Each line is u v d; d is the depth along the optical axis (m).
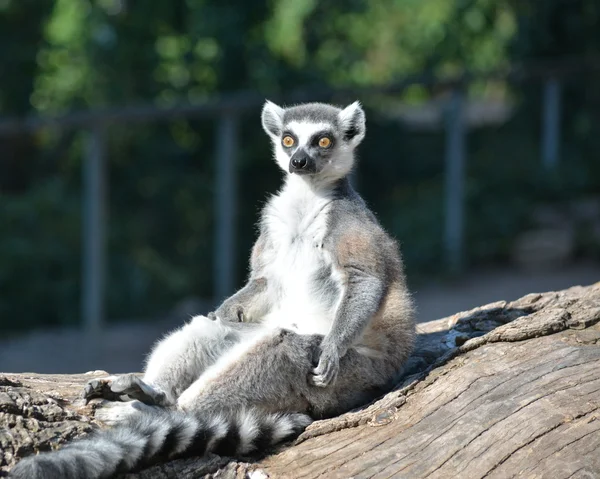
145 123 21.17
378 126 24.41
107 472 4.88
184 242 20.94
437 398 5.64
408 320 6.27
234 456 5.39
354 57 23.83
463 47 25.64
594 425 5.24
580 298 6.78
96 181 15.48
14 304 17.78
